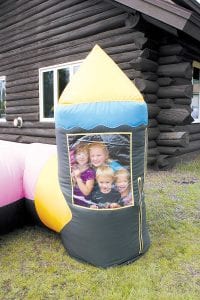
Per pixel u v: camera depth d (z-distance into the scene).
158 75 6.29
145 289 2.47
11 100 9.77
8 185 3.31
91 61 2.91
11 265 2.86
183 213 4.02
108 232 2.75
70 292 2.46
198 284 2.55
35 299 2.39
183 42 6.39
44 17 8.25
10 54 9.62
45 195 3.16
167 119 6.22
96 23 6.90
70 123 2.75
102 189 2.72
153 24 5.55
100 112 2.67
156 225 3.62
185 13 4.83
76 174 2.80
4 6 9.62
